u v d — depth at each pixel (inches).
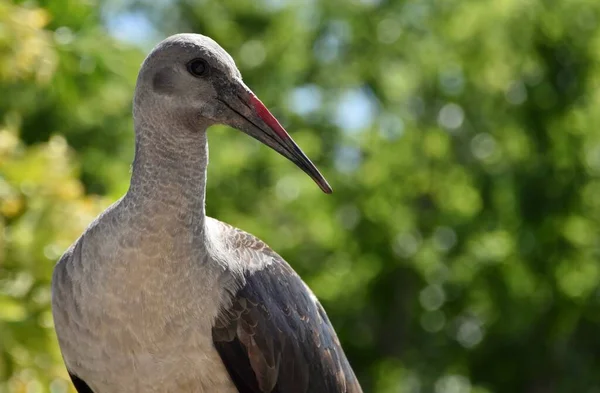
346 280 721.0
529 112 713.6
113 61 454.0
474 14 703.1
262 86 760.3
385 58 749.3
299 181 703.7
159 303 225.9
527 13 692.7
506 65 703.7
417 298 731.4
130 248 224.5
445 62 737.6
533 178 709.3
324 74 759.7
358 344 738.2
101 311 226.5
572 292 724.7
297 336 252.1
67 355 236.5
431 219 740.7
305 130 745.0
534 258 716.0
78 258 229.8
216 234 246.4
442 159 730.8
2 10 361.4
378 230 719.7
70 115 513.0
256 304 240.5
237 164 665.6
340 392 266.2
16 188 347.9
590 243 721.6
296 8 760.3
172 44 234.2
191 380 233.1
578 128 714.2
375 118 743.1
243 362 239.0
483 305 737.6
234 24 780.0
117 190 440.8
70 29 442.0
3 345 331.3
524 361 730.8
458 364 738.8
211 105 236.4
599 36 701.9
